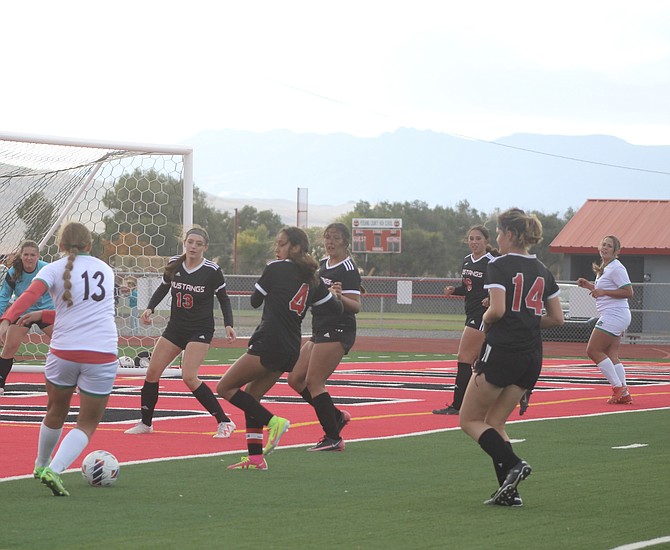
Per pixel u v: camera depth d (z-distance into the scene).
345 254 26.61
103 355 19.73
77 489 20.44
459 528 17.53
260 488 20.88
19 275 35.19
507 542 16.56
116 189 51.94
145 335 53.59
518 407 36.34
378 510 18.92
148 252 52.56
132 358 50.12
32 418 31.00
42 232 52.69
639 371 56.09
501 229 19.80
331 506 19.23
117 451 25.19
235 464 23.41
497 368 19.47
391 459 24.75
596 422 32.44
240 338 76.06
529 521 18.14
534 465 24.23
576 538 16.88
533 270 19.62
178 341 28.16
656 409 36.53
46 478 19.39
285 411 33.84
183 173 48.84
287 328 23.19
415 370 52.66
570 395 41.41
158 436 27.89
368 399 38.25
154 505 19.05
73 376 19.78
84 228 20.06
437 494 20.52
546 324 20.33
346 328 25.98
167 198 52.41
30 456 24.09
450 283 125.62
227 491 20.48
